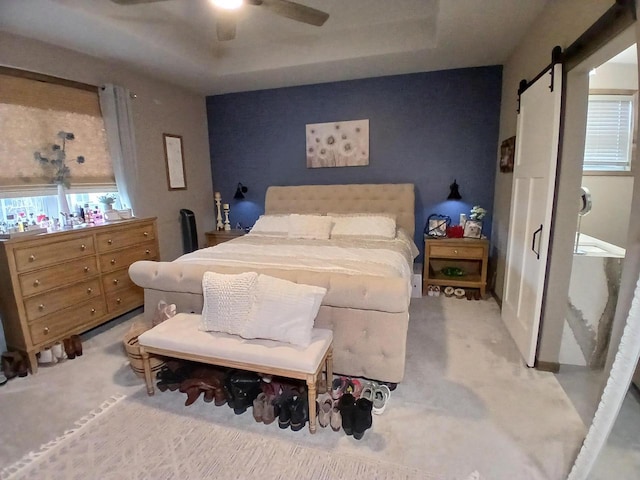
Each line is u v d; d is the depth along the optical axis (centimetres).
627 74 320
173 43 318
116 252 309
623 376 128
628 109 323
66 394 218
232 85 430
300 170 459
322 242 341
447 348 267
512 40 300
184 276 236
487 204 400
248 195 489
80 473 159
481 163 394
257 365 183
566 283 221
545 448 168
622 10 140
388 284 198
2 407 206
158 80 399
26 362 243
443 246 374
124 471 159
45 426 190
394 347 204
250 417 194
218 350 188
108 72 338
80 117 313
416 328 303
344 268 241
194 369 221
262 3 208
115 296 310
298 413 181
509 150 327
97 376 238
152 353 208
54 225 285
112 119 332
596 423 136
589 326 232
